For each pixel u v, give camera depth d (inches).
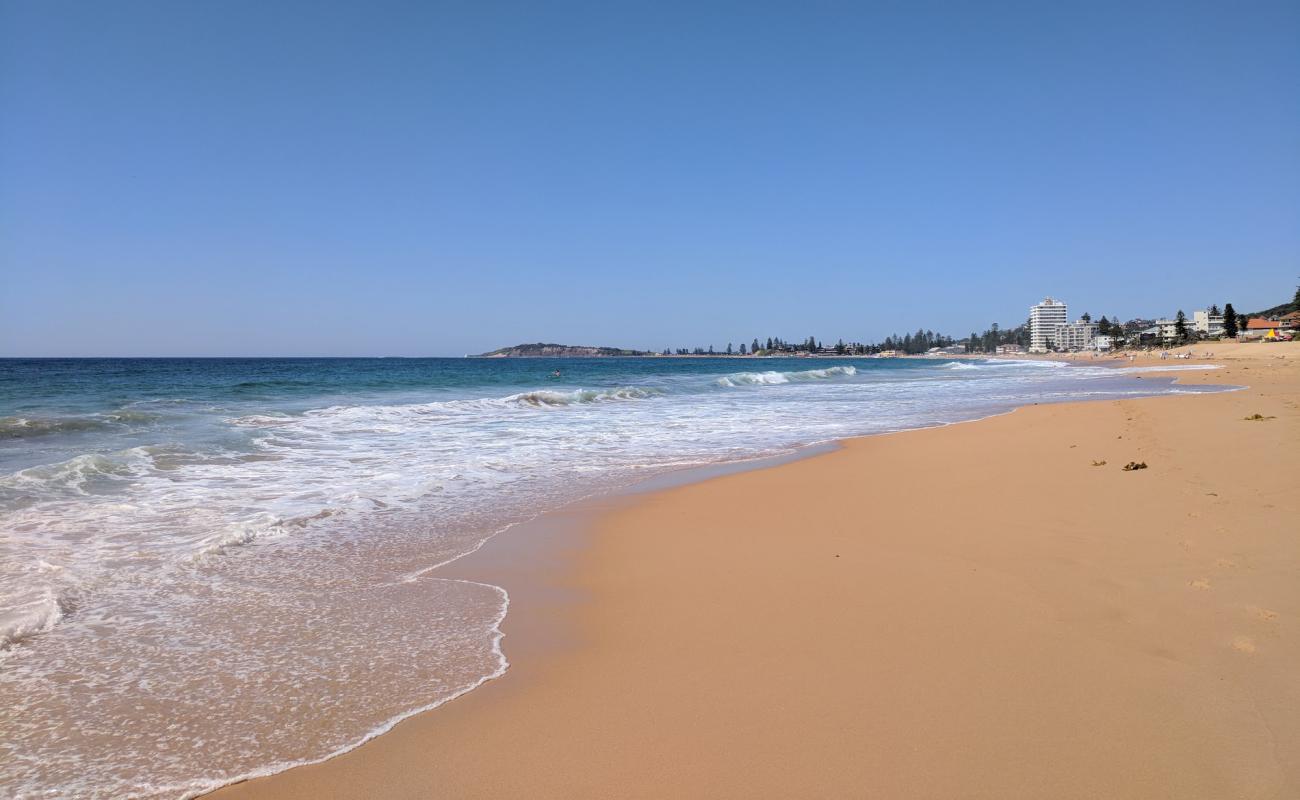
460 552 251.1
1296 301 6082.7
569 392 1072.2
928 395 1125.1
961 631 168.6
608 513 312.8
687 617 186.2
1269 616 165.6
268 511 307.4
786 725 129.8
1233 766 112.6
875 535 261.3
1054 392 1133.1
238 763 120.7
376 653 165.2
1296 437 393.1
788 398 1079.0
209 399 903.1
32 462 409.7
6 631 170.9
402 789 113.3
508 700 142.4
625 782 114.0
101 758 122.0
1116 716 128.2
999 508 290.7
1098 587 191.5
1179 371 1833.2
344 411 759.7
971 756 117.8
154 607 193.0
